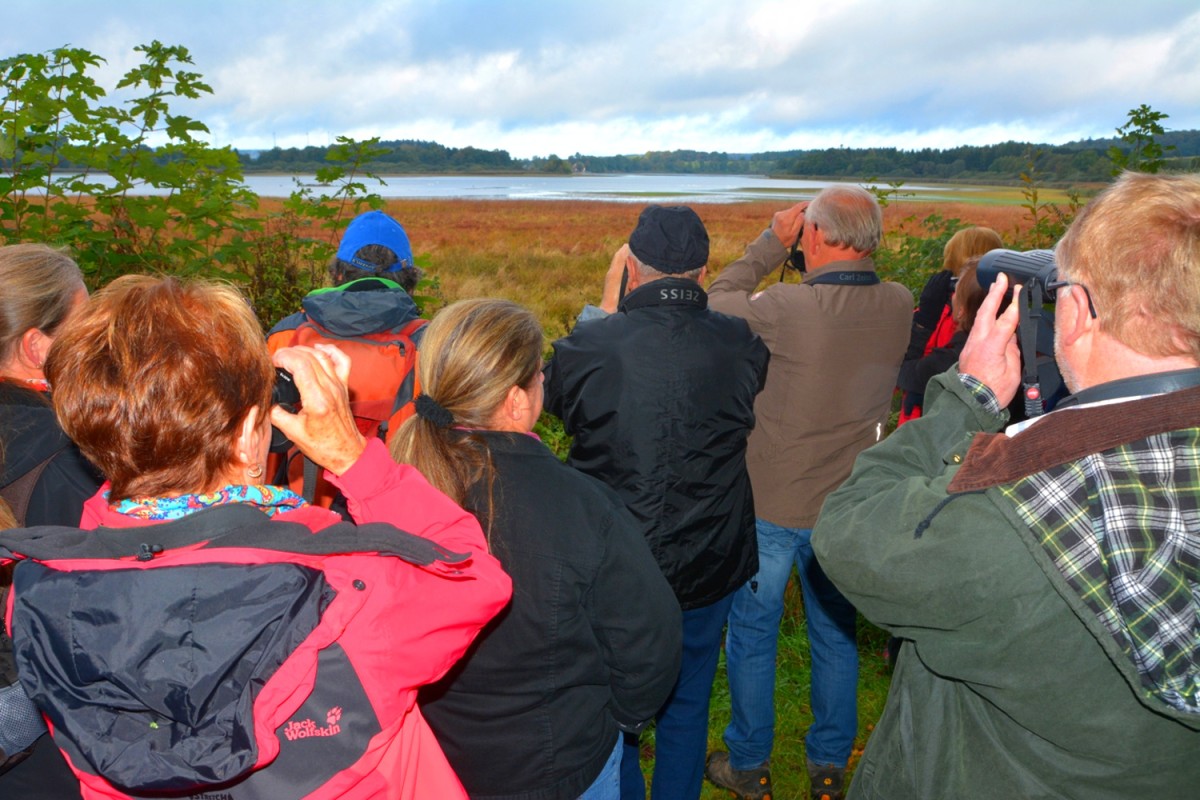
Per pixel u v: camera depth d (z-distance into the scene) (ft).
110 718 2.96
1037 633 3.44
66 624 2.93
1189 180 3.58
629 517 5.39
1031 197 18.97
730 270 8.66
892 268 20.01
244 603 2.98
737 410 6.73
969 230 11.34
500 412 5.26
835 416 8.00
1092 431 3.36
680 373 6.49
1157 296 3.37
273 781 3.20
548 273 55.57
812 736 9.00
